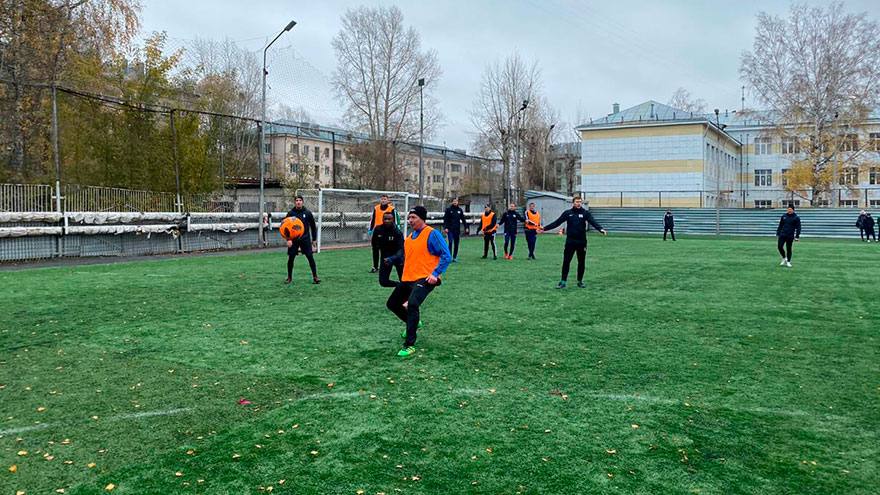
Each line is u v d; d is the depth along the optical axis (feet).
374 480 11.63
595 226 39.50
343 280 42.47
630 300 34.24
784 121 151.23
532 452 12.98
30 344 22.74
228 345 22.71
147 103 65.98
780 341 23.86
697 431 14.23
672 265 56.49
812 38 143.64
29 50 68.18
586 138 177.78
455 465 12.32
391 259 29.35
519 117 148.77
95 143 61.67
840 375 19.02
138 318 27.91
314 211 80.12
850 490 11.29
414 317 21.90
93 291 36.29
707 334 25.12
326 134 114.93
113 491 11.18
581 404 16.14
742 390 17.43
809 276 47.21
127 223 61.46
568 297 35.29
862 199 177.17
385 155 110.42
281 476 11.80
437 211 110.63
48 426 14.42
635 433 14.08
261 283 40.55
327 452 12.96
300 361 20.44
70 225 56.44
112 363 20.11
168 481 11.59
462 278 44.91
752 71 149.59
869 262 60.39
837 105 142.61
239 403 16.12
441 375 18.85
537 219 63.21
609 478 11.75
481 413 15.42
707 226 135.33
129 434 13.94
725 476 11.86
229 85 120.26
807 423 14.79
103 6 74.84
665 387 17.71
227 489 11.26
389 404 16.08
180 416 15.12
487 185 127.24
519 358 21.02
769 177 206.18
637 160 171.83
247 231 76.64
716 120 207.62
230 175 100.78
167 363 20.12
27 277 42.83
